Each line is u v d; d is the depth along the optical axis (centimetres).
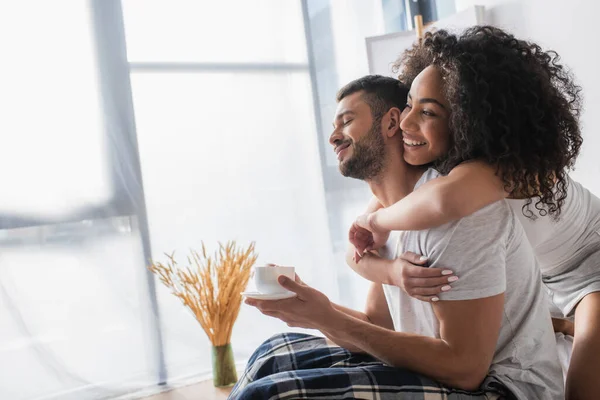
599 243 163
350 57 361
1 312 284
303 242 345
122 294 304
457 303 113
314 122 350
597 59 273
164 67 319
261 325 336
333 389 110
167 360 310
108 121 304
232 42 334
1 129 286
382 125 134
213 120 328
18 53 290
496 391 116
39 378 288
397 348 115
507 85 117
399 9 374
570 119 125
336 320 120
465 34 125
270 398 108
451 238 116
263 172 338
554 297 176
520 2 308
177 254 316
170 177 318
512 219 121
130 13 313
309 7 353
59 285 293
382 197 141
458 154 124
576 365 146
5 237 285
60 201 294
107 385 299
